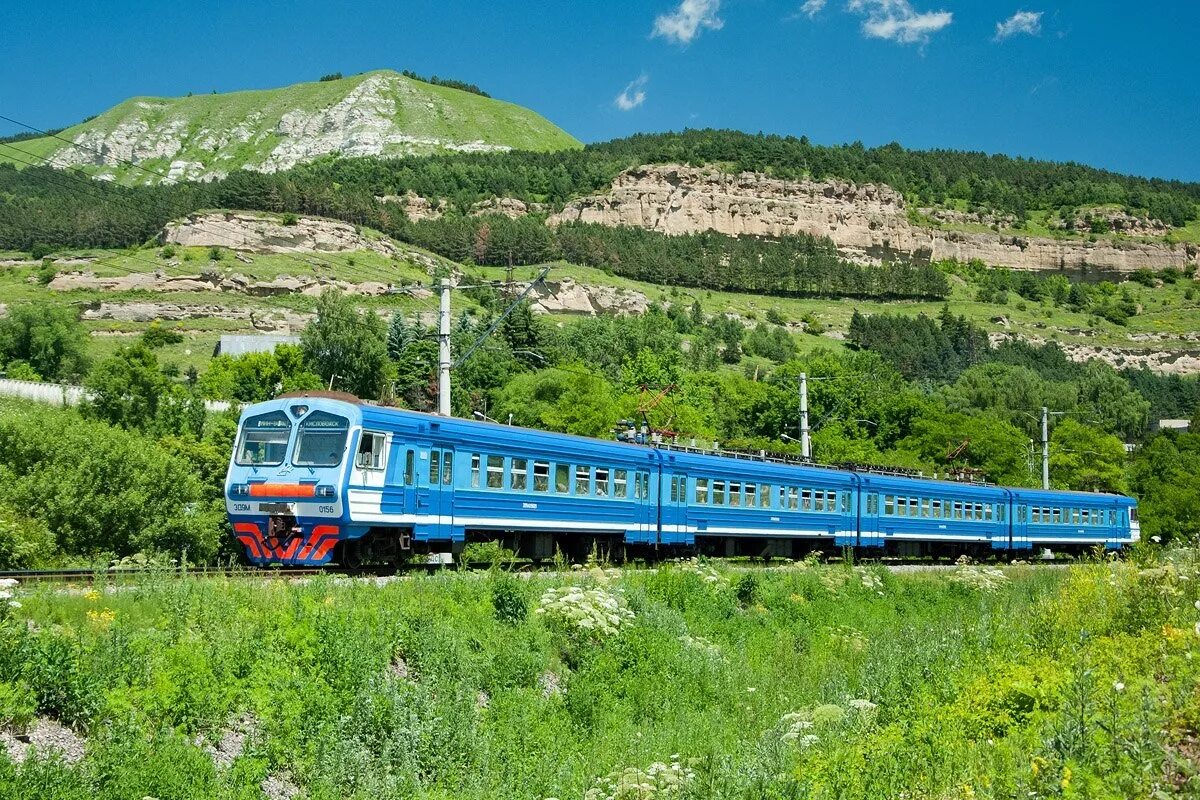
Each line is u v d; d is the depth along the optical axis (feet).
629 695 65.77
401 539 80.53
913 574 125.08
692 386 363.35
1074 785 37.22
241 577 64.23
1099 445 295.89
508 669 61.16
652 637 73.51
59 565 90.17
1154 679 52.49
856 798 43.52
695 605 87.71
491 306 511.81
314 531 75.77
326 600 59.98
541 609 69.46
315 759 45.52
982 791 40.24
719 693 70.18
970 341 650.43
